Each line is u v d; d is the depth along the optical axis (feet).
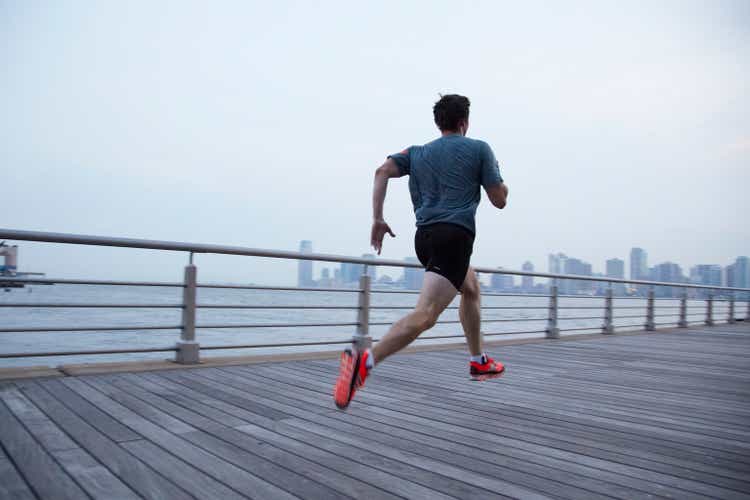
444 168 7.70
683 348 22.43
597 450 7.07
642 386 12.59
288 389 10.66
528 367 15.46
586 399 10.75
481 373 9.75
